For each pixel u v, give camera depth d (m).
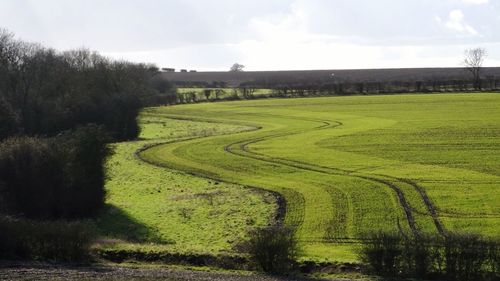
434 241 22.86
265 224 36.41
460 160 53.91
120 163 60.19
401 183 45.50
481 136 67.25
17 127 62.84
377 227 34.69
